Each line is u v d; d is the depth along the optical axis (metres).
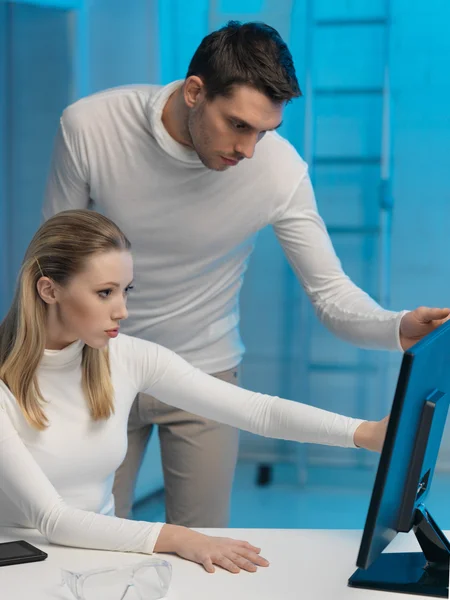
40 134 4.79
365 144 4.89
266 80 1.94
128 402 2.06
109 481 2.06
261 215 2.36
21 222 4.86
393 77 4.83
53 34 4.71
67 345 1.94
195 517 2.54
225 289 2.50
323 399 5.11
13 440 1.83
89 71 4.77
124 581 1.54
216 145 2.04
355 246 4.96
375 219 4.92
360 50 4.83
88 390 1.95
